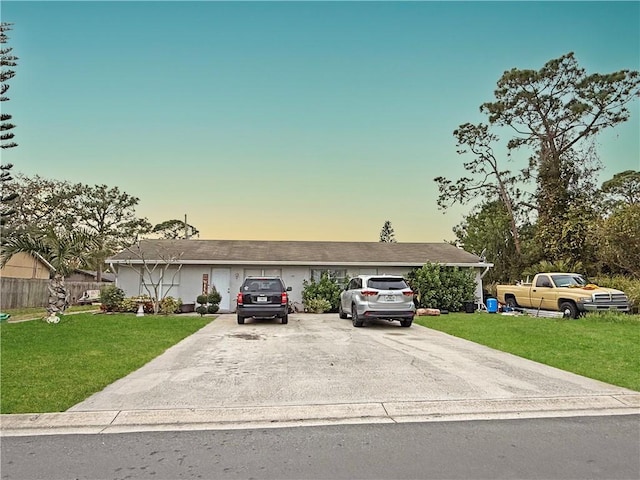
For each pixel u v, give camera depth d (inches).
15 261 1128.2
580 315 634.8
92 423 201.9
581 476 145.6
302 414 214.1
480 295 903.7
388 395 244.1
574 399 236.2
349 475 146.8
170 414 212.2
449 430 193.0
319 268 868.0
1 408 216.1
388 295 556.1
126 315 681.0
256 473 148.9
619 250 836.0
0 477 145.9
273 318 644.7
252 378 284.0
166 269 841.5
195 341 441.7
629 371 302.8
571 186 1195.3
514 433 188.7
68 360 327.9
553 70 1247.5
